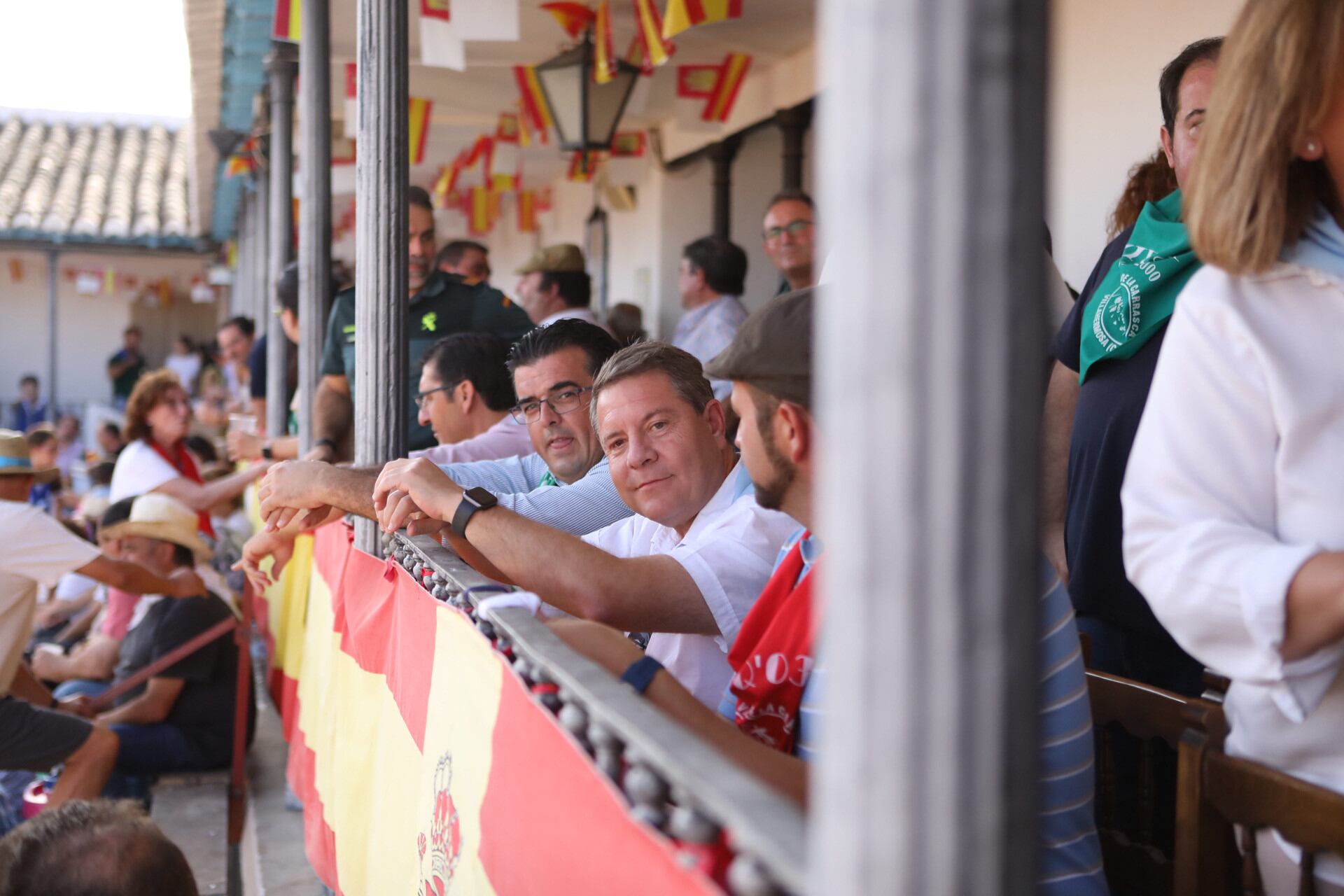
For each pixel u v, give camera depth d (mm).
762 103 7469
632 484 2055
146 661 5105
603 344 2816
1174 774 2002
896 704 616
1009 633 611
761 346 1446
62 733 4336
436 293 4547
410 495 2123
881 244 598
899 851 623
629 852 1025
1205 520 1268
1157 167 2504
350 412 4742
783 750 1557
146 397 6527
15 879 1950
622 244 10297
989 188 586
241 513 8367
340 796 2902
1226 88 1284
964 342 591
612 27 6277
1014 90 586
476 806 1600
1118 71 4062
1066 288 2439
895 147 591
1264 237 1250
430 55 4645
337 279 5805
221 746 5121
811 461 1480
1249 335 1258
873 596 616
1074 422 2287
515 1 4691
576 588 1869
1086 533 2209
